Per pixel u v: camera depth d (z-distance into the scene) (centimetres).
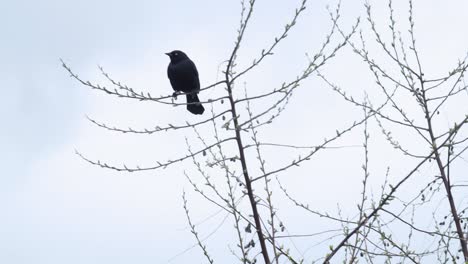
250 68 1004
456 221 1189
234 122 989
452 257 1098
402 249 1053
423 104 1355
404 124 1350
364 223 941
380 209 945
